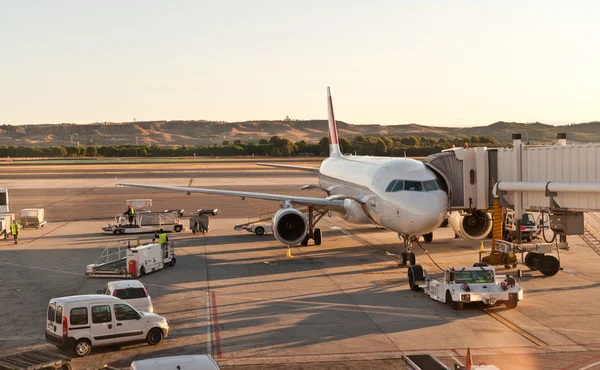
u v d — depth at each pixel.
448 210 31.95
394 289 27.23
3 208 49.66
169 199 74.44
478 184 32.84
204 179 107.69
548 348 19.09
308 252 37.19
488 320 22.25
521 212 30.84
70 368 16.88
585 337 20.19
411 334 20.62
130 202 55.78
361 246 39.28
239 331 21.09
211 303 24.95
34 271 31.78
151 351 19.11
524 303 24.66
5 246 40.12
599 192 25.50
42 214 50.66
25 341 20.28
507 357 18.27
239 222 52.34
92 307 18.91
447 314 23.09
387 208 31.22
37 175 121.06
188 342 19.94
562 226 28.86
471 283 23.95
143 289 22.22
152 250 31.16
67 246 40.06
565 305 24.27
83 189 89.31
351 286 27.89
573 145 27.88
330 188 46.16
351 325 21.73
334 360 18.11
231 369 17.41
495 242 32.41
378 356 18.47
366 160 41.12
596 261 33.72
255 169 142.50
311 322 22.14
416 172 31.50
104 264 30.91
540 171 30.09
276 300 25.39
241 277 29.98
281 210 34.94
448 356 18.38
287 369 17.38
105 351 19.17
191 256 36.06
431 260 33.75
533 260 30.58
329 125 58.31
